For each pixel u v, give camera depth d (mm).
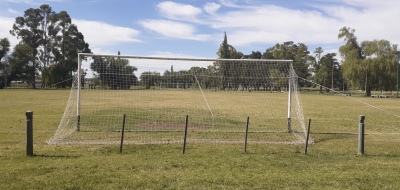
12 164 8547
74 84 17000
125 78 20500
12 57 85125
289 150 11000
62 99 36594
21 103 30766
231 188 6980
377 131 16438
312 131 15969
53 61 94688
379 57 66625
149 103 29484
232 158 9547
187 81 21516
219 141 12391
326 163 9242
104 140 12453
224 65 21562
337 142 12805
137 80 20672
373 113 26094
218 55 83938
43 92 54125
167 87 21266
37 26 94938
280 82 21109
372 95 70062
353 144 12391
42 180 7254
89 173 7828
